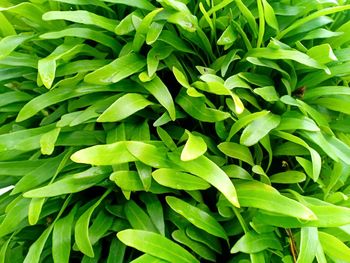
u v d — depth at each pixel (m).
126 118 0.32
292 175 0.31
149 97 0.32
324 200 0.31
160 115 0.33
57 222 0.29
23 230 0.33
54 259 0.28
